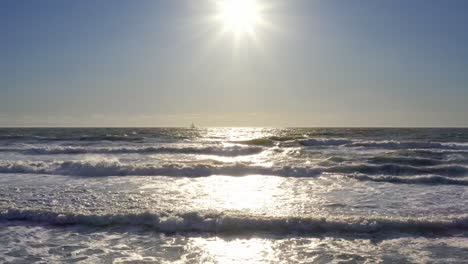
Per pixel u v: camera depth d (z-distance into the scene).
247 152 24.61
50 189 12.53
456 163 18.92
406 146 27.72
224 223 8.30
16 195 11.52
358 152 24.36
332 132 56.25
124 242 7.59
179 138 41.12
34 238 7.80
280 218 8.39
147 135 49.22
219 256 6.90
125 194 11.71
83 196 11.39
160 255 6.95
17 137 41.06
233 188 12.85
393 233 7.95
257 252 7.08
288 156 22.55
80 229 8.34
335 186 13.25
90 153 24.12
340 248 7.23
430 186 13.25
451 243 7.41
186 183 13.83
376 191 12.33
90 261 6.66
